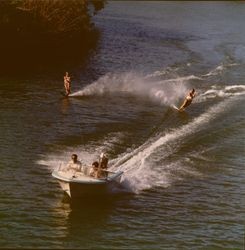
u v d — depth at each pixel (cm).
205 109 11538
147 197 7156
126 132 9700
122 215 6625
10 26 15750
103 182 6862
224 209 6938
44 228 6184
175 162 8425
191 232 6309
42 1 16925
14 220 6306
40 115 10262
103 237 6084
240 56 17862
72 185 6725
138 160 8412
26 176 7506
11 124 9588
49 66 14575
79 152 8525
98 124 10038
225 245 6047
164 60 16600
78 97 11819
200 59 17025
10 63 14350
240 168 8325
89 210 6688
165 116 10888
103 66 15225
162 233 6250
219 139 9619
